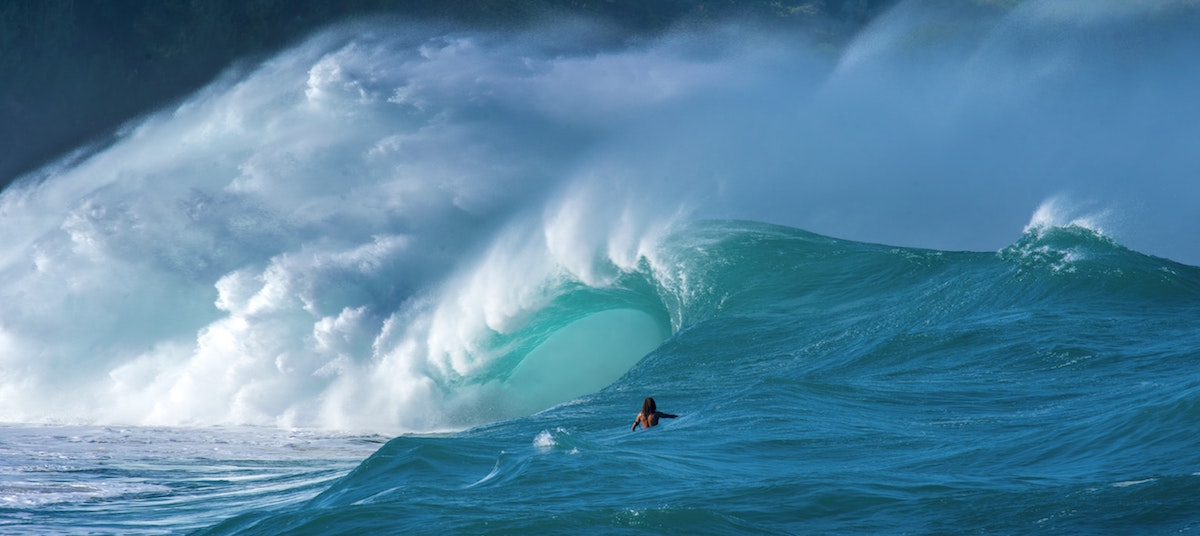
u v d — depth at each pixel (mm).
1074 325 61188
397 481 35688
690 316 87125
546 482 31953
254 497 45656
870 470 33031
